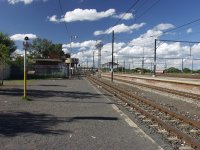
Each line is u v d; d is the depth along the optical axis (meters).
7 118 13.93
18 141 9.84
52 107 17.89
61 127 12.18
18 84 38.97
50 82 47.00
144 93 31.80
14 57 60.50
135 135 11.00
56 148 9.12
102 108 18.08
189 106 20.91
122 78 66.56
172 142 10.14
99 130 11.73
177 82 32.41
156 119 13.56
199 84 27.25
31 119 13.79
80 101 21.56
